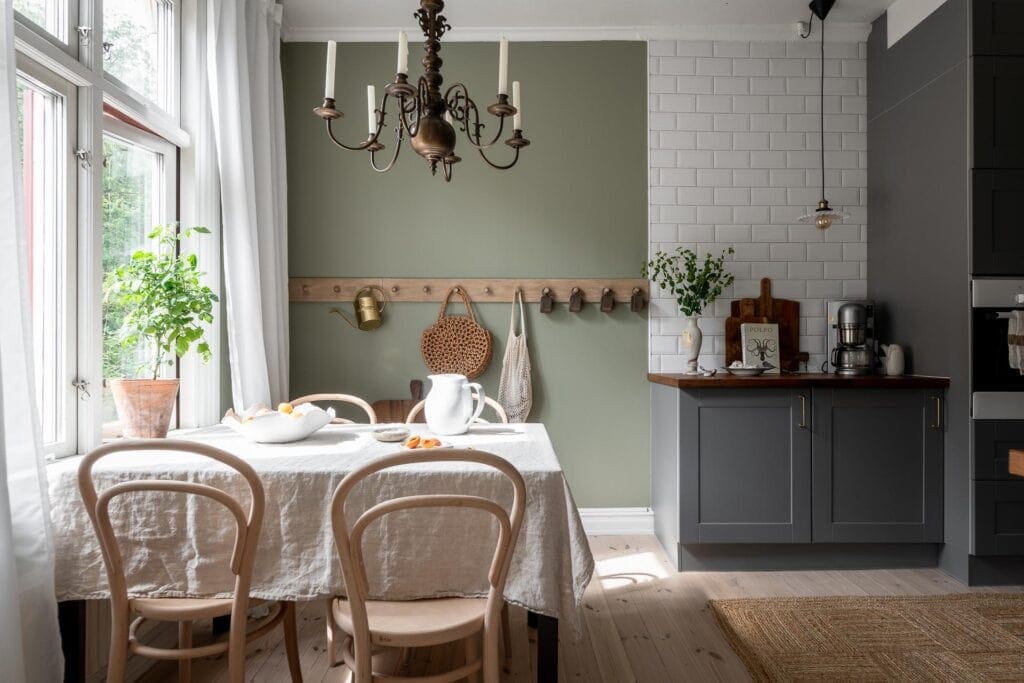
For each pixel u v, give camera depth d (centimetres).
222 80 284
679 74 376
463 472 172
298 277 370
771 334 369
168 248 273
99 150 219
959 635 247
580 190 375
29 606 161
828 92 377
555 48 376
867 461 312
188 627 198
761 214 377
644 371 376
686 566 320
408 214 372
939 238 314
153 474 172
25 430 162
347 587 146
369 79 373
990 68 293
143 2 260
